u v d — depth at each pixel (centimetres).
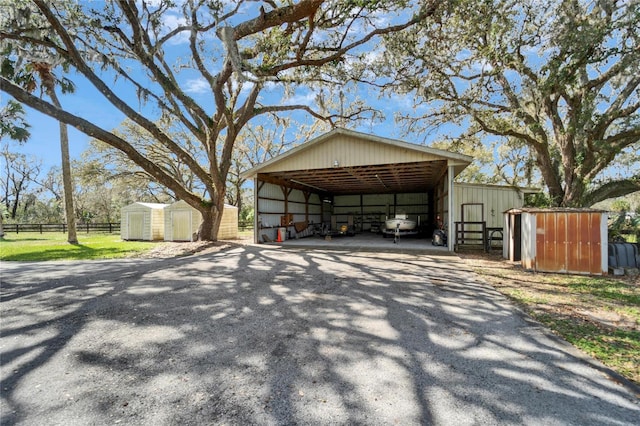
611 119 961
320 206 1986
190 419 179
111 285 510
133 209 1545
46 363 247
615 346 278
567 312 371
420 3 781
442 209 1284
